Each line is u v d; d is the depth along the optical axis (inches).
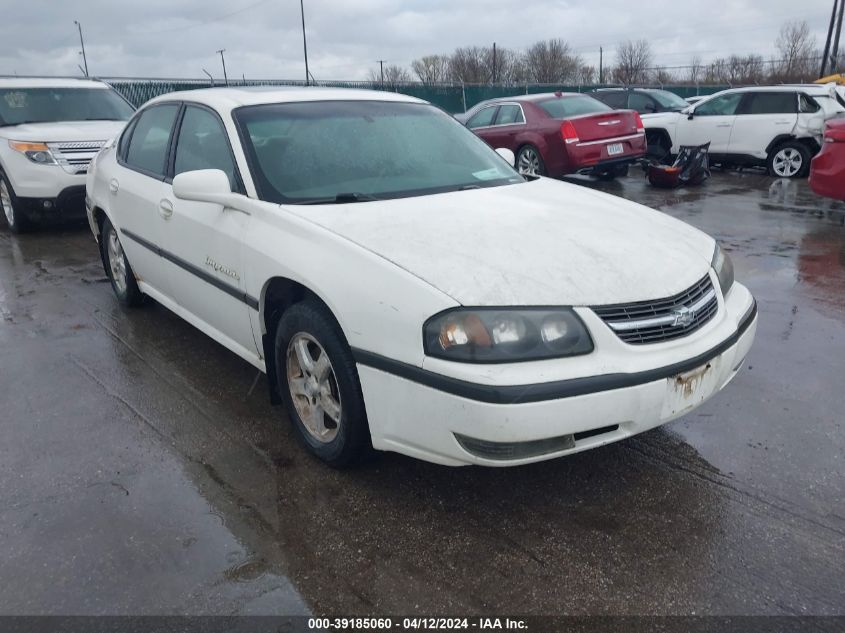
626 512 108.6
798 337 178.7
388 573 95.3
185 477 118.2
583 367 95.6
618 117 412.2
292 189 130.0
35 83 350.3
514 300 96.1
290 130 141.6
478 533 103.7
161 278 169.8
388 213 120.6
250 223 127.1
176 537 102.5
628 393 97.4
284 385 127.0
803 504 110.0
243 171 132.7
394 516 107.6
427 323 96.1
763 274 235.6
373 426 106.1
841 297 210.2
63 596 91.0
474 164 153.6
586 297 98.8
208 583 93.2
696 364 103.9
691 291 109.3
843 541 101.0
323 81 1037.8
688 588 92.2
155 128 177.2
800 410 140.5
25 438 131.3
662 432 133.3
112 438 131.1
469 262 102.4
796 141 456.4
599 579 94.0
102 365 164.9
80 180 302.7
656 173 423.5
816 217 329.7
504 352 94.1
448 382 94.4
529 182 153.2
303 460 123.3
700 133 493.0
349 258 106.7
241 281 129.0
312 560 97.7
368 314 101.7
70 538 102.3
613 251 109.7
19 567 96.3
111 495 112.9
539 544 101.2
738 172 502.9
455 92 1161.4
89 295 220.7
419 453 102.3
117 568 96.0
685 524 105.4
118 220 185.8
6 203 314.7
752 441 129.2
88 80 372.8
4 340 181.5
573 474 119.3
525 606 89.4
